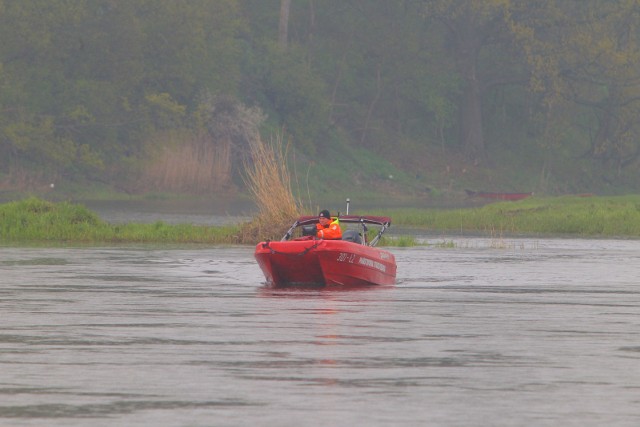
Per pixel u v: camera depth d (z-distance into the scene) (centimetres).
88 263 9544
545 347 4916
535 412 3575
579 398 3797
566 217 17125
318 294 7256
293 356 4600
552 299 7031
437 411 3578
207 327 5497
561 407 3653
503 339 5159
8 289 7375
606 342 5084
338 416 3497
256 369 4294
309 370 4275
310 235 8250
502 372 4272
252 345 4897
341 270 7769
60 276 8338
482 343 5022
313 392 3859
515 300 6944
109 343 4938
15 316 5912
